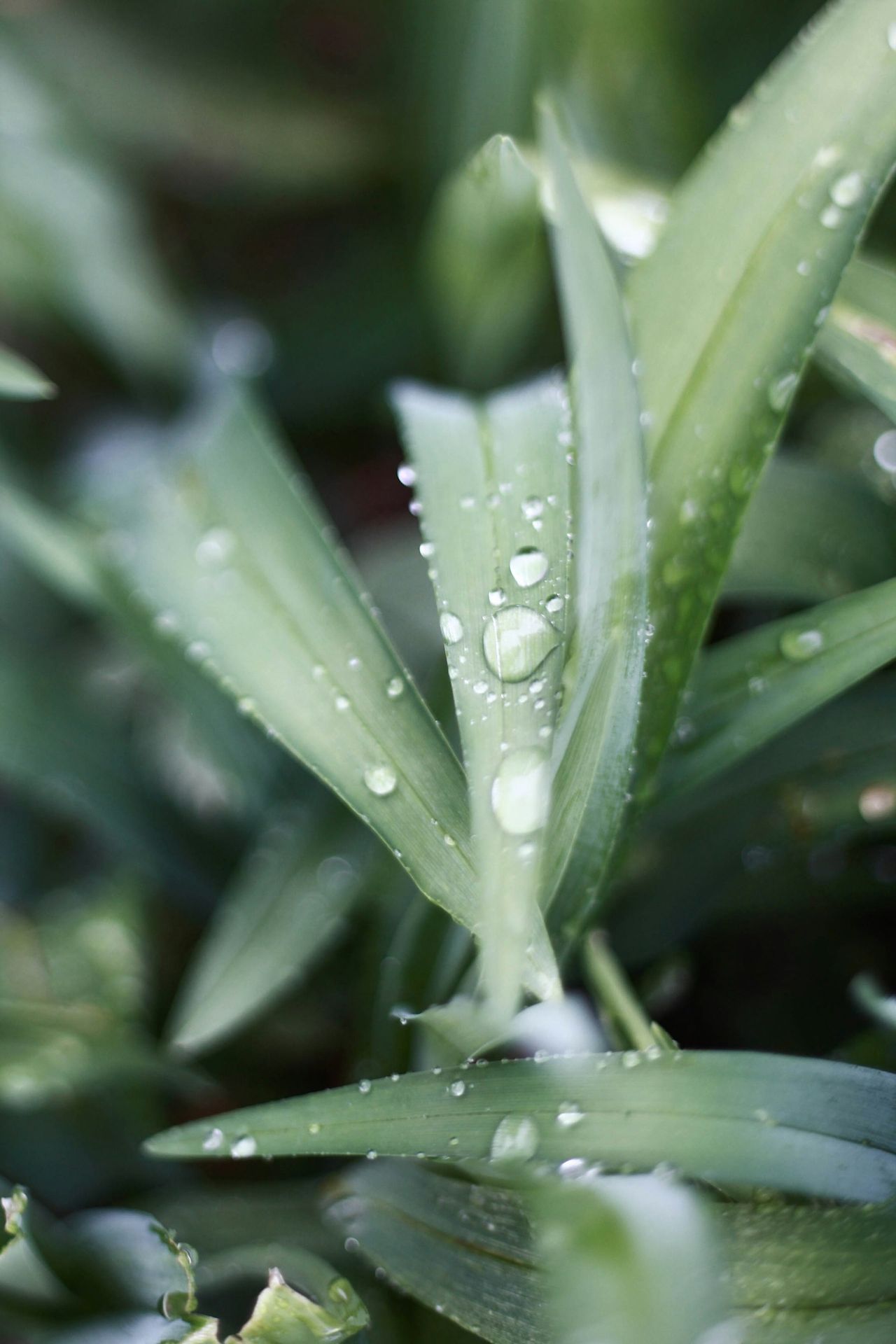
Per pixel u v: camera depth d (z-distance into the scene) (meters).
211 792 0.45
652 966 0.41
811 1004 0.42
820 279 0.37
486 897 0.34
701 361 0.37
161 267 0.52
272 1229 0.39
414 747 0.36
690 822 0.41
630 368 0.36
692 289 0.38
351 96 0.52
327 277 0.52
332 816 0.41
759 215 0.38
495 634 0.36
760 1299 0.35
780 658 0.38
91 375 0.51
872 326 0.39
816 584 0.40
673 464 0.37
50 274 0.48
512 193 0.41
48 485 0.45
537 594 0.36
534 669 0.35
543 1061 0.36
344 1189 0.39
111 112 0.50
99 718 0.44
